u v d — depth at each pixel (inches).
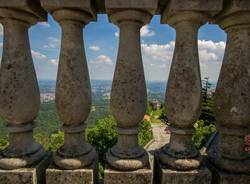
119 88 92.4
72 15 91.8
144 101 94.0
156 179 105.4
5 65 94.0
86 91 94.8
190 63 92.1
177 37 95.0
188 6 88.0
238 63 93.4
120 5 88.0
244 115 93.0
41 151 106.7
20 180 94.3
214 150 106.5
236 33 94.3
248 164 96.3
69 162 95.0
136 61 94.2
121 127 97.2
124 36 94.6
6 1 88.9
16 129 96.5
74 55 93.6
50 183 96.0
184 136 98.1
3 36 96.8
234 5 88.2
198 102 92.0
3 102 92.5
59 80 92.8
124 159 95.5
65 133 99.6
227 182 95.0
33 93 97.0
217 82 100.0
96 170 105.6
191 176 93.9
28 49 99.7
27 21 98.3
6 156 97.3
